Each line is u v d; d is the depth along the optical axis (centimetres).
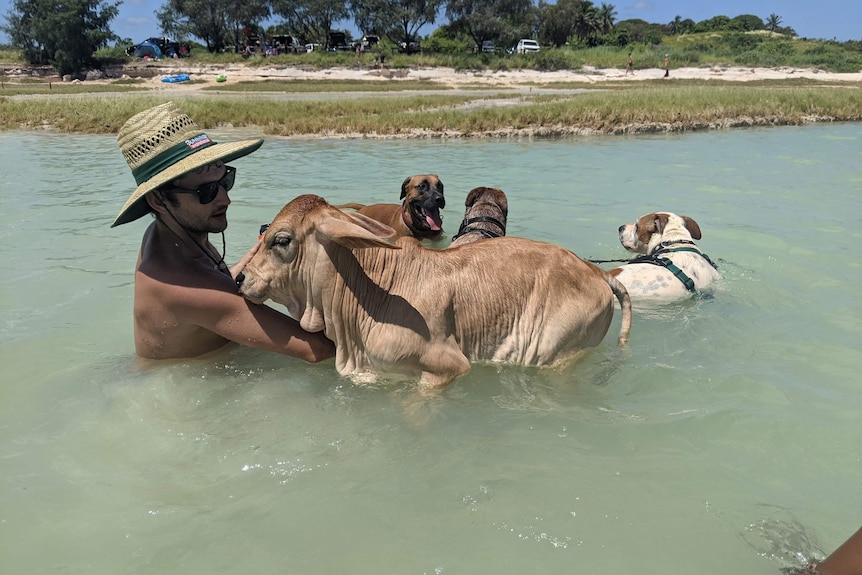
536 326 433
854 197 995
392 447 365
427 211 812
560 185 1091
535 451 360
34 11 5659
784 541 286
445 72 5422
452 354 419
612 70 5538
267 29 8056
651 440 368
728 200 979
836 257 705
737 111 2069
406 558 282
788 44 7244
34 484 329
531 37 8025
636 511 309
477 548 287
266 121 1997
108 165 1291
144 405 400
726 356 477
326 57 5684
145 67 5566
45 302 567
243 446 364
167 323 423
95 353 471
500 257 439
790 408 399
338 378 438
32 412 394
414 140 1709
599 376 446
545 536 294
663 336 514
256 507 315
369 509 314
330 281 407
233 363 452
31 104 2327
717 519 302
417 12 6462
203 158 392
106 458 352
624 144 1598
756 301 589
